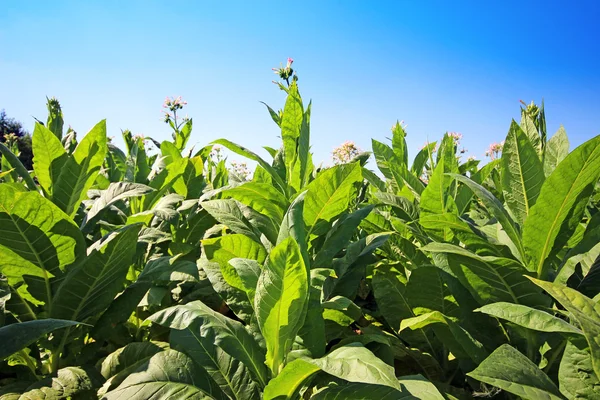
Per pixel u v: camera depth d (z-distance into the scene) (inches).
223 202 77.0
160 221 102.4
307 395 64.2
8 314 68.3
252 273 52.9
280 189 84.6
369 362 39.9
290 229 50.6
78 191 78.1
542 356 56.1
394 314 74.4
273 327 49.9
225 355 57.1
